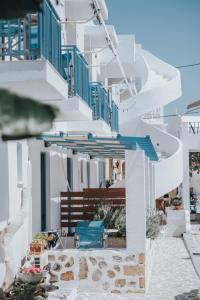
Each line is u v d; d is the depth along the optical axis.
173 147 24.59
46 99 8.84
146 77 26.52
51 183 12.70
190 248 15.02
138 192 9.91
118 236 11.41
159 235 17.44
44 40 6.94
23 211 9.38
